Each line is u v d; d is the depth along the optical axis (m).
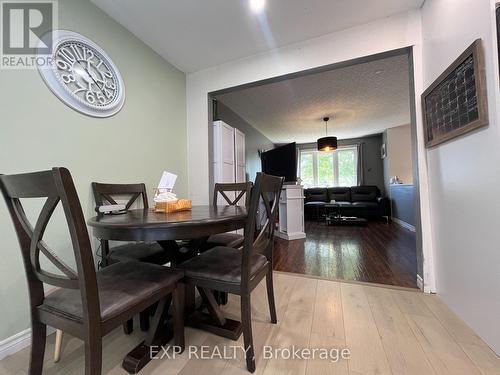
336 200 6.40
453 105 1.38
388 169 5.78
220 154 2.84
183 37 2.18
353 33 2.08
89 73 1.70
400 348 1.19
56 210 1.46
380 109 4.28
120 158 1.94
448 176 1.51
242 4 1.81
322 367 1.08
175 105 2.63
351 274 2.22
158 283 1.03
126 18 1.92
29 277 0.91
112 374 1.06
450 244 1.52
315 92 3.54
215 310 1.36
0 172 1.24
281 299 1.74
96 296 0.79
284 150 4.30
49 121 1.46
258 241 1.19
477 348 1.17
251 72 2.49
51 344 1.30
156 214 1.38
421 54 1.85
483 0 1.12
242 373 1.06
